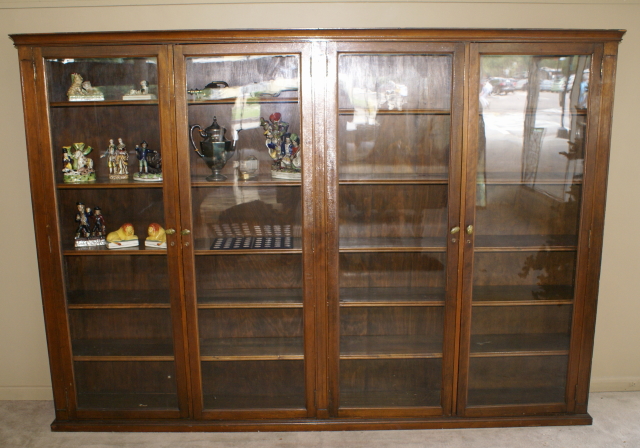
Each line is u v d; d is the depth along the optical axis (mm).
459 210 2188
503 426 2348
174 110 2102
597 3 2404
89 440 2268
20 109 2455
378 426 2322
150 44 2059
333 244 2197
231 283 2336
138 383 2389
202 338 2328
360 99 2154
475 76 2092
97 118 2207
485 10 2410
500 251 2262
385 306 2279
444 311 2273
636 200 2555
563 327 2377
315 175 2146
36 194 2164
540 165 2238
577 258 2252
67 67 2129
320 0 2381
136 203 2275
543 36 2064
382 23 2408
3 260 2568
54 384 2311
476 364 2371
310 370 2297
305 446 2215
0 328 2623
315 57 2064
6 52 2414
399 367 2375
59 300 2242
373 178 2199
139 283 2346
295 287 2336
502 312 2402
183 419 2338
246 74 2123
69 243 2271
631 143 2506
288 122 2162
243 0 2383
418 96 2152
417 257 2307
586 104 2145
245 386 2381
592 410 2506
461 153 2145
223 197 2219
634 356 2697
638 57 2441
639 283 2633
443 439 2262
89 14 2398
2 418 2475
